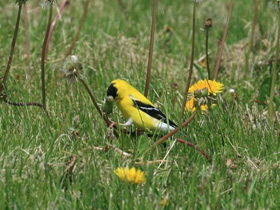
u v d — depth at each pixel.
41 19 17.28
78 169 8.40
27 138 9.74
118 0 19.03
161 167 9.14
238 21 17.44
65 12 18.22
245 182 8.45
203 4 18.55
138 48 15.55
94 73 13.82
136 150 9.30
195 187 8.25
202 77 13.36
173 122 10.17
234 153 9.74
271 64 14.23
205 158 9.41
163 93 12.03
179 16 18.47
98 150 9.25
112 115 10.75
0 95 10.34
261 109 12.01
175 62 15.30
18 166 8.60
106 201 7.96
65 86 12.59
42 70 10.66
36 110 11.07
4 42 15.81
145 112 9.71
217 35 17.12
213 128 10.52
